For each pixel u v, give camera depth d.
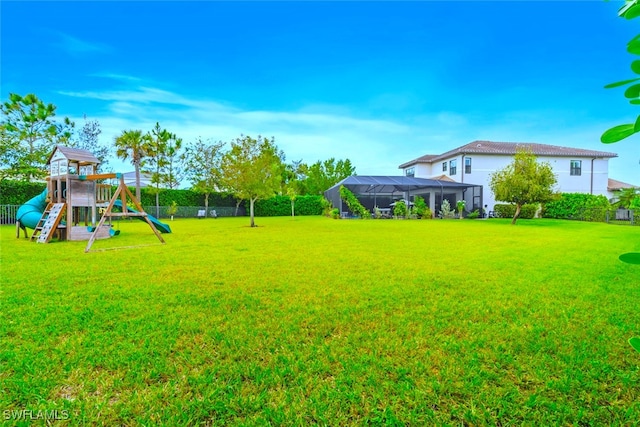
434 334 3.21
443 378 2.45
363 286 4.92
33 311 3.72
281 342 3.02
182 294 4.46
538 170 20.52
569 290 4.71
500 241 10.62
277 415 2.06
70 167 11.27
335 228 16.25
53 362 2.61
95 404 2.14
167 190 30.39
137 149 27.12
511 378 2.45
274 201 34.44
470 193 31.42
